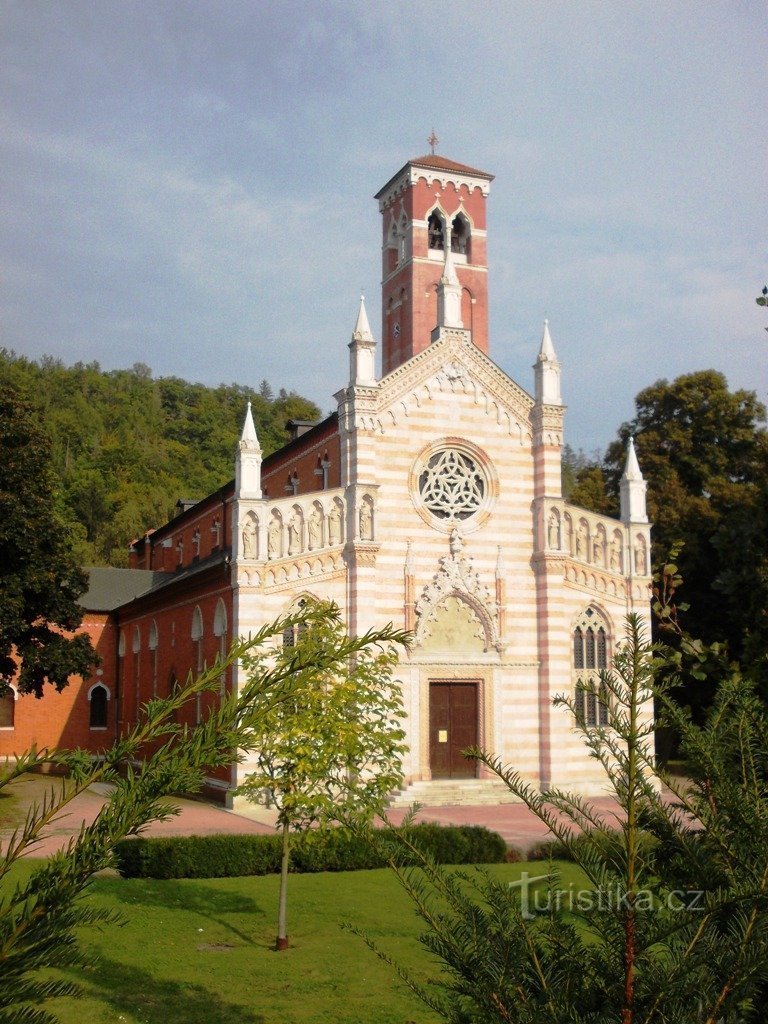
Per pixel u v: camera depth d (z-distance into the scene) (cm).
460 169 5584
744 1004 784
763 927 796
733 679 1120
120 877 2820
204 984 1948
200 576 5059
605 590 5041
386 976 2000
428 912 920
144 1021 1750
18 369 16712
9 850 695
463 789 4578
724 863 923
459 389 4934
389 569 4688
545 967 885
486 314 5553
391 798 4488
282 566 4488
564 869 2853
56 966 685
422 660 4675
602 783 4806
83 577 4859
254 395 18538
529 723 4838
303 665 786
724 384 6931
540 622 4903
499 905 927
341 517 4650
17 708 7088
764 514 2027
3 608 4225
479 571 4859
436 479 4859
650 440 6925
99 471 13900
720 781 965
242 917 2430
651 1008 803
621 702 931
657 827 995
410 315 5453
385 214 5875
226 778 4472
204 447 16300
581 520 5050
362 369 4744
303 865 2984
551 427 5003
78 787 721
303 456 5684
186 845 2883
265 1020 1770
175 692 775
